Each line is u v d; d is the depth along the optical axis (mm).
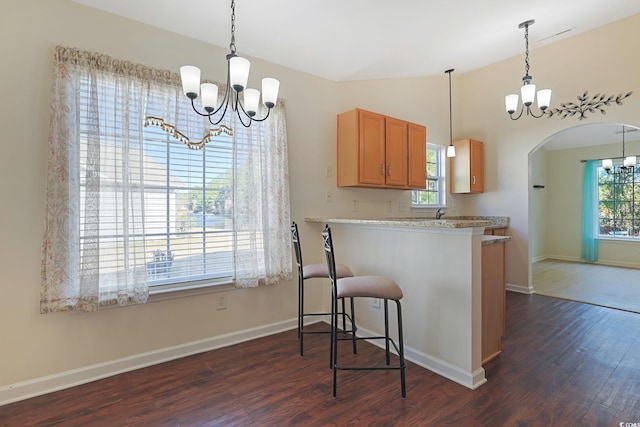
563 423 1732
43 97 2020
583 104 3795
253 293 2914
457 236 2168
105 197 2152
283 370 2322
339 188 3504
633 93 3428
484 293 2383
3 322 1938
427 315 2369
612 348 2652
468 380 2102
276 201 2887
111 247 2172
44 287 2002
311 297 3309
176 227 2523
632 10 3279
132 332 2340
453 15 2703
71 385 2115
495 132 4691
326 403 1927
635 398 1951
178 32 2518
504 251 2572
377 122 3400
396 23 2635
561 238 7164
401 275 2568
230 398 1980
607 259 6609
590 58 3721
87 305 2061
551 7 2934
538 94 3215
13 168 1949
